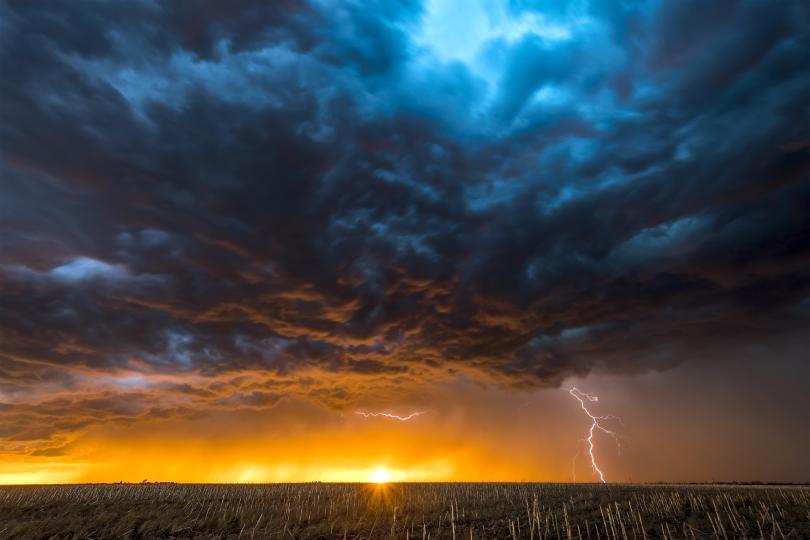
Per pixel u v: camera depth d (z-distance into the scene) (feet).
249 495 124.67
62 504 99.09
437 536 73.15
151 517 87.56
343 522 84.28
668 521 81.41
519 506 100.99
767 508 85.40
